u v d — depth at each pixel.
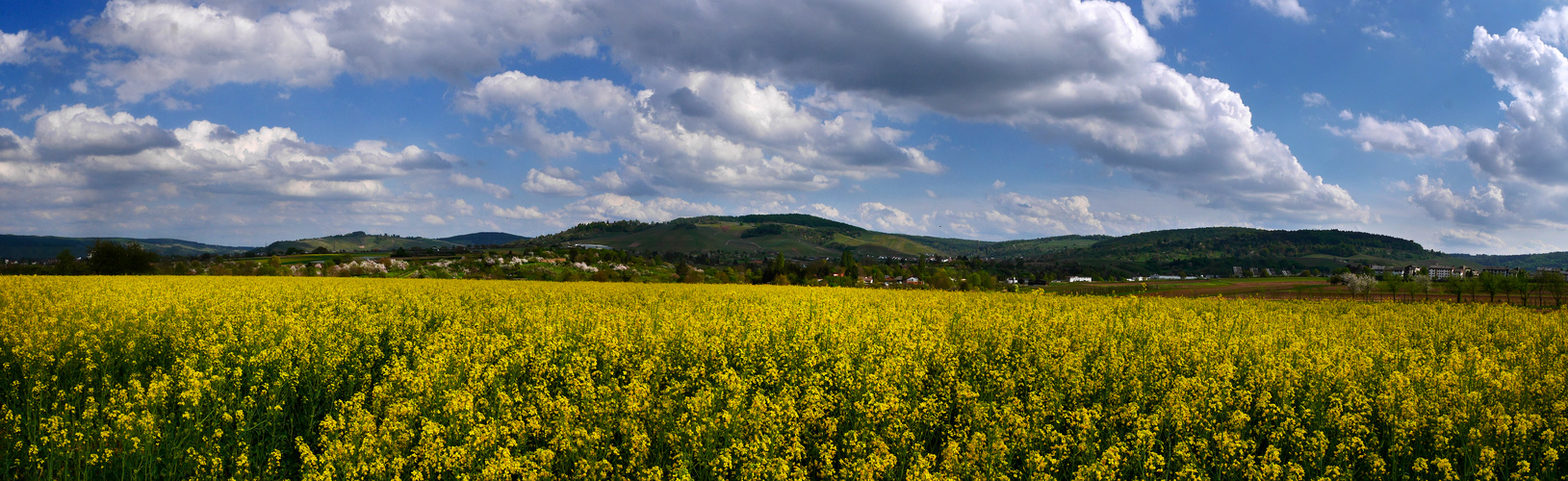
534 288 36.53
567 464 8.38
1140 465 8.08
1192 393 9.91
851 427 9.71
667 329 15.49
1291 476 7.63
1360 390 10.70
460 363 11.48
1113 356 12.34
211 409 9.48
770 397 10.48
